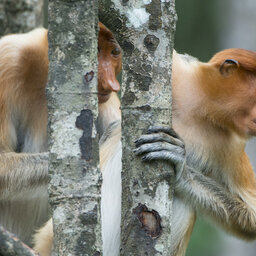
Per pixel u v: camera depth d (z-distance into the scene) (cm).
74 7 642
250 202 1066
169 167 752
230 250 2581
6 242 618
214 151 1037
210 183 1040
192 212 1028
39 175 1066
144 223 723
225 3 3081
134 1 734
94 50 648
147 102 732
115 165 1018
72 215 630
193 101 1016
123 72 743
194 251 2362
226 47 3047
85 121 639
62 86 641
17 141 1124
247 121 1012
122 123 748
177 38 3083
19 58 1073
